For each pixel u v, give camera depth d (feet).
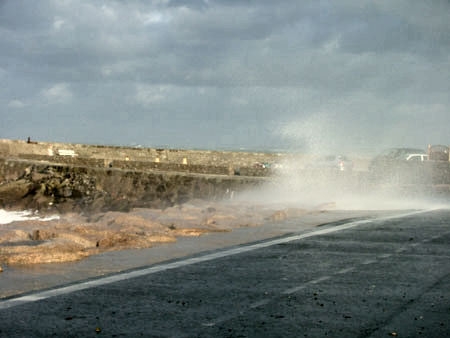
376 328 19.38
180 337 18.53
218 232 45.52
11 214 133.18
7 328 19.49
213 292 24.64
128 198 146.00
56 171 158.51
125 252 35.63
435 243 38.11
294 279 27.25
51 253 32.55
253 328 19.44
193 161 185.16
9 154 196.34
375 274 28.27
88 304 22.66
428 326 19.58
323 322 20.10
